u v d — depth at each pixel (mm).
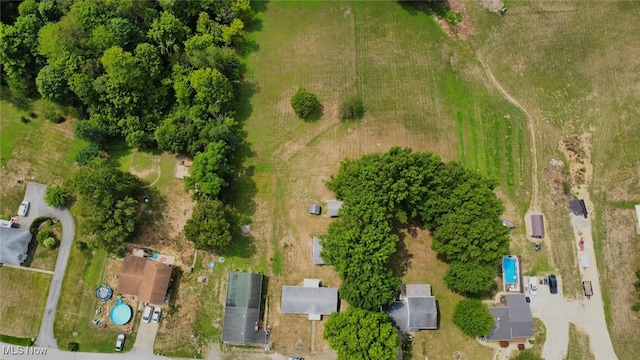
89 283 67938
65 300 67250
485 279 62844
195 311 67188
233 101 76562
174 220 70938
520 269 68688
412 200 64688
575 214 72312
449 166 66000
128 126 72188
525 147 76250
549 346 66812
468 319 63562
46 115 74438
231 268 69000
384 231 62312
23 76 74438
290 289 66438
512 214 72188
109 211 64312
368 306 61531
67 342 65750
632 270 69688
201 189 66500
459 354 66250
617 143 76125
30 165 73000
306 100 74625
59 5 76062
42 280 67938
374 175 64188
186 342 66125
